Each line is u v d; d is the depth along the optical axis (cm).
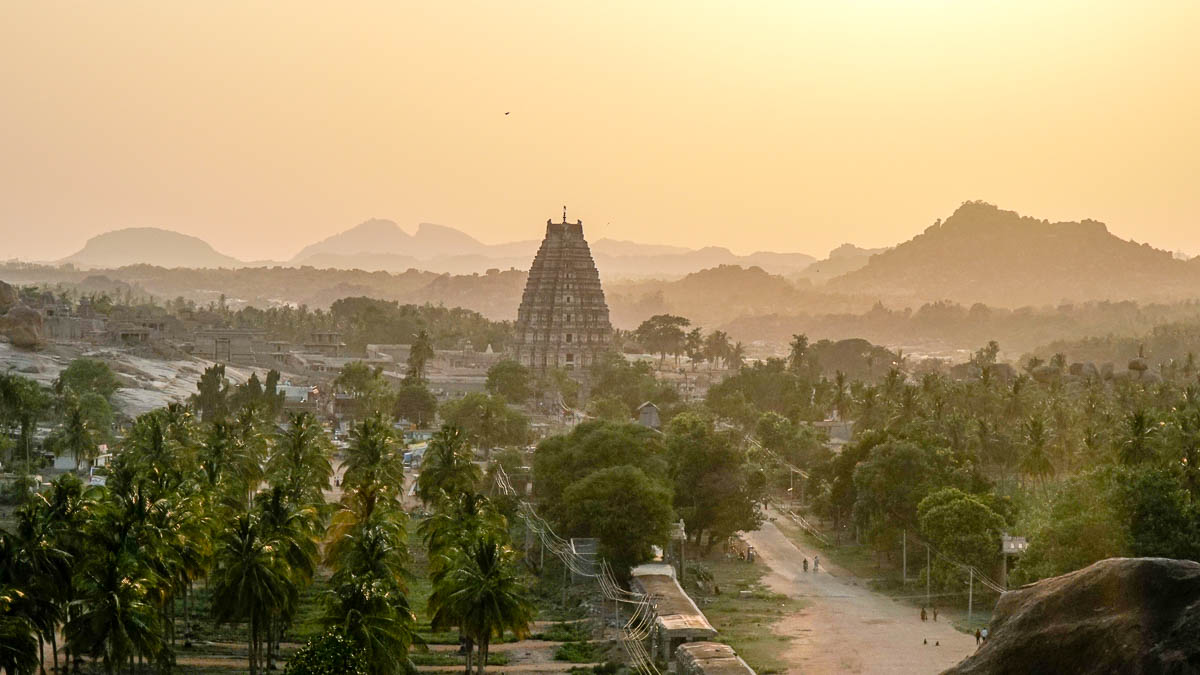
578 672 11544
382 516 11269
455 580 9962
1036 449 18700
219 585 9881
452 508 12481
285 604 10056
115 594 8825
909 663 12062
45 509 9956
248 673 10812
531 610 10181
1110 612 4706
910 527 17175
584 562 15338
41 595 9125
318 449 16725
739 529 18562
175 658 10738
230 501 13500
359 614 8888
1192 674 4322
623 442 17938
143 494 10594
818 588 16162
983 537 15025
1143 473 13538
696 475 18500
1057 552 13288
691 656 11106
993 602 14950
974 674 4931
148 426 16988
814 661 12100
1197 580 4597
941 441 19362
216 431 16062
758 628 13662
